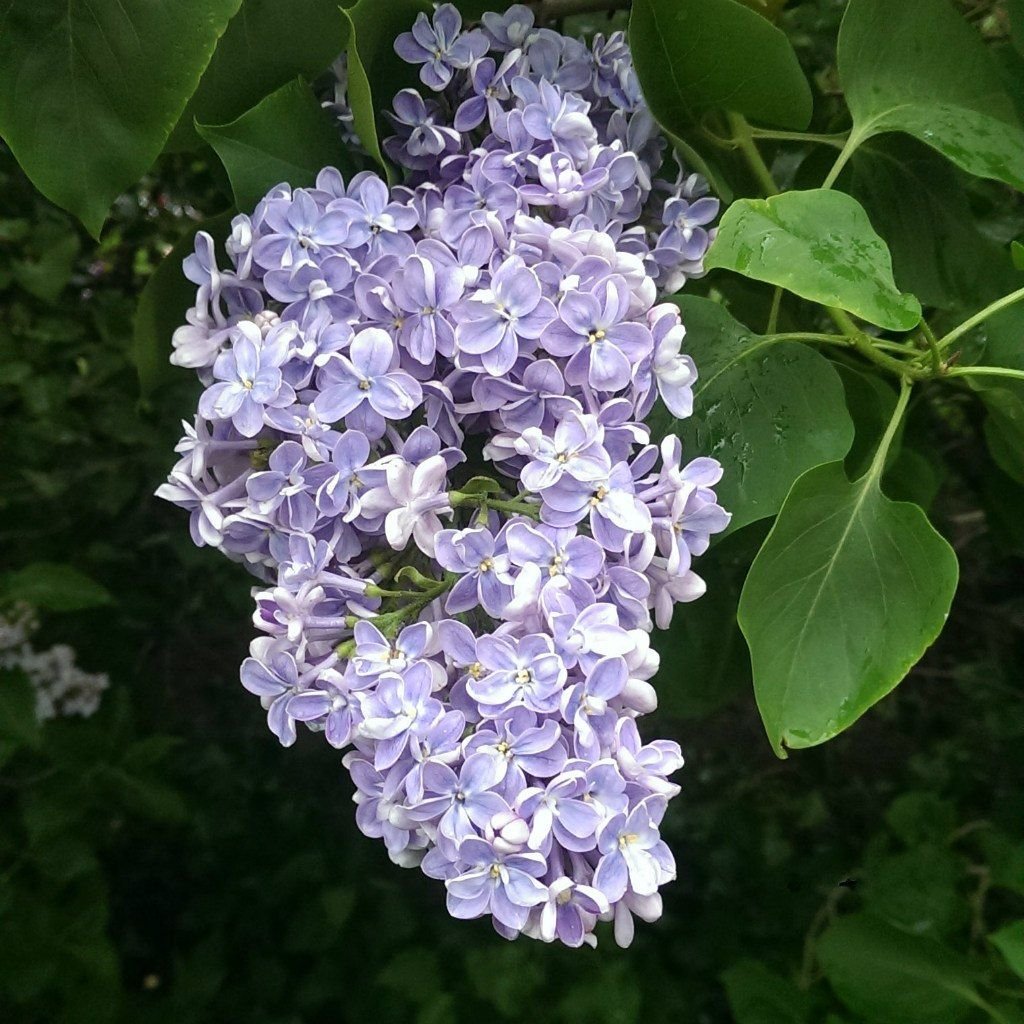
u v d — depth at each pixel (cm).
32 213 54
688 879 63
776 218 24
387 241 25
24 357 55
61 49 25
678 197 28
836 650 26
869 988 35
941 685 72
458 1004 47
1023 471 35
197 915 62
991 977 36
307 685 24
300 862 60
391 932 55
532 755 21
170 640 70
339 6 28
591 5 31
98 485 58
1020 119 31
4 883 49
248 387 24
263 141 27
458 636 22
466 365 23
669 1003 54
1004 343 31
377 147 26
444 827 21
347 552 24
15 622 64
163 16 25
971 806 63
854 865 61
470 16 29
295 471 23
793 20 41
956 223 33
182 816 53
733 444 27
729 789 68
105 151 25
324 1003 57
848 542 26
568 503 23
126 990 63
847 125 38
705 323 28
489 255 24
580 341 23
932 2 30
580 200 25
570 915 22
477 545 23
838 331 34
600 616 22
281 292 25
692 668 36
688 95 29
